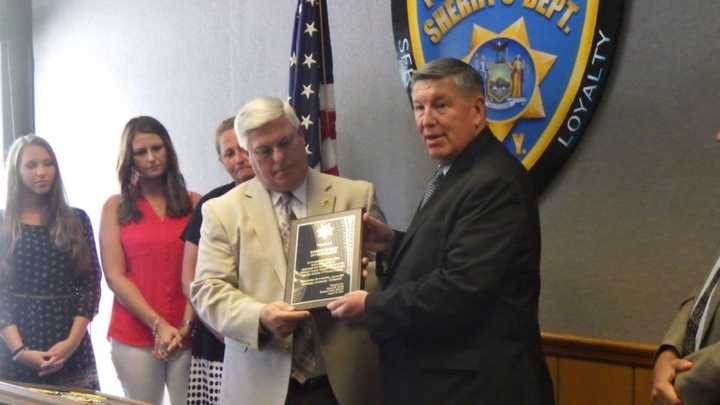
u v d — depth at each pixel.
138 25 4.06
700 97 2.37
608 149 2.54
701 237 2.37
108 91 4.23
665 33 2.43
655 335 2.46
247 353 2.22
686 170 2.39
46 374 2.99
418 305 1.88
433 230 1.97
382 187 3.10
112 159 4.23
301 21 3.01
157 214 3.11
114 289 3.04
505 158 1.98
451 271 1.87
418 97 2.03
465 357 1.90
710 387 1.72
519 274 1.90
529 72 2.68
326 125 2.98
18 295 2.99
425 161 2.97
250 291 2.22
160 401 3.07
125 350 3.06
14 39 4.52
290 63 3.07
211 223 2.28
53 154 3.11
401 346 2.00
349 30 3.19
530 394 1.88
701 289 1.99
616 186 2.53
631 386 2.48
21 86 4.54
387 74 3.07
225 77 3.69
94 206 4.34
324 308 2.06
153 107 4.01
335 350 2.17
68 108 4.45
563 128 2.61
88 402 1.71
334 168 2.98
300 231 2.17
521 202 1.91
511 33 2.71
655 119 2.45
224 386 2.28
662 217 2.44
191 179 3.86
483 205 1.89
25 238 3.01
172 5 3.90
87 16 4.32
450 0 2.85
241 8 3.60
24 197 3.06
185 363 2.98
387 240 2.20
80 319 3.08
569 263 2.63
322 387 2.19
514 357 1.88
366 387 2.20
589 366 2.57
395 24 2.99
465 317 1.87
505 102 2.73
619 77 2.52
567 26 2.59
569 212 2.62
